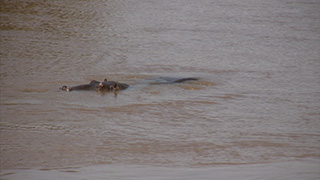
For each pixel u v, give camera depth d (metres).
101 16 82.12
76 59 52.94
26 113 34.16
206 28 75.94
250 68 51.72
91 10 86.88
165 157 26.16
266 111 36.44
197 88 42.81
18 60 51.06
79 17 79.94
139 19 81.19
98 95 39.53
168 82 44.69
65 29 70.12
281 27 78.50
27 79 43.81
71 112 34.78
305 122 33.81
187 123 33.09
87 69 48.88
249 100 39.44
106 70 48.88
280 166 24.31
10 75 44.91
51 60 51.81
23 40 61.19
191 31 73.00
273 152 27.30
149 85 43.53
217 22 81.38
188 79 45.69
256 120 34.12
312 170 23.41
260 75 48.66
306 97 40.72
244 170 23.52
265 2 104.81
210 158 26.06
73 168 23.92
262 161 25.59
